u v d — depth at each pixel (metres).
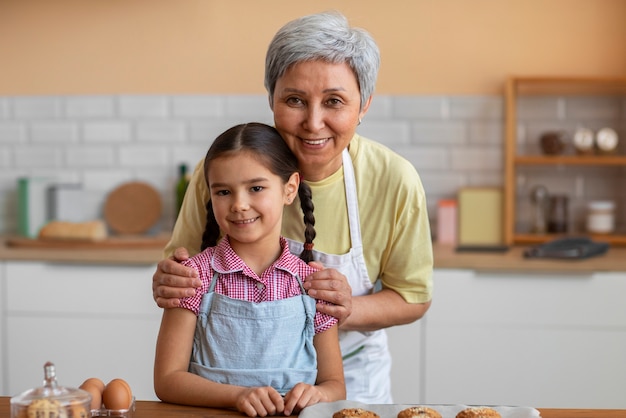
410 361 3.32
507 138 3.65
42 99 3.99
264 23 3.89
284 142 1.69
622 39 3.78
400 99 3.86
